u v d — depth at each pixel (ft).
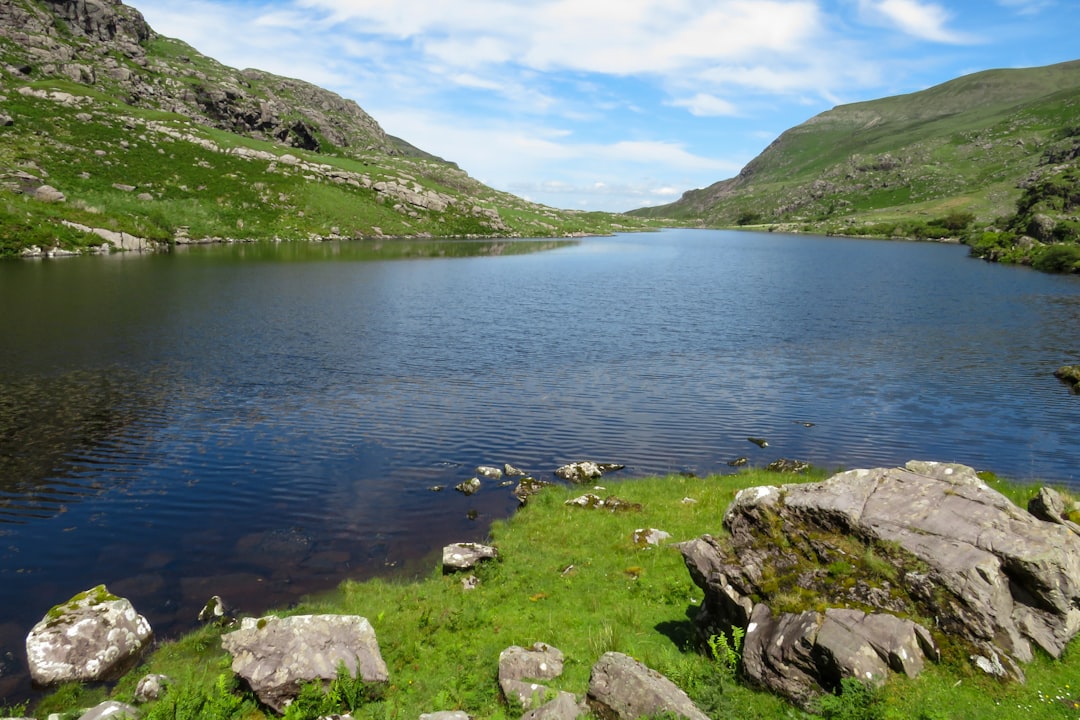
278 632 40.63
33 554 63.67
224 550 65.57
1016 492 71.82
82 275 256.93
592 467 90.53
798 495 41.68
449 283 289.12
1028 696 29.37
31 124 484.33
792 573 37.96
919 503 38.32
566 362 152.25
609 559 60.70
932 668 31.50
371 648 40.88
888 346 172.14
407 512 76.69
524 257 450.30
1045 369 147.95
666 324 201.87
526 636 45.55
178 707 35.58
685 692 34.19
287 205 529.86
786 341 178.09
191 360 142.00
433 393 125.49
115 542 66.80
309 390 124.77
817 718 30.58
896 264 428.56
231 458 91.56
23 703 41.11
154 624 51.39
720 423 111.65
